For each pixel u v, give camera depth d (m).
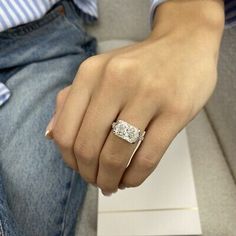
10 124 0.31
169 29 0.20
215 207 0.29
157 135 0.17
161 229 0.28
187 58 0.19
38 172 0.29
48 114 0.32
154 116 0.17
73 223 0.30
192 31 0.20
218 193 0.30
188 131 0.33
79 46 0.38
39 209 0.28
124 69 0.17
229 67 0.26
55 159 0.30
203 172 0.31
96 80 0.17
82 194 0.31
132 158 0.18
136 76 0.17
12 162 0.29
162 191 0.29
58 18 0.36
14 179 0.29
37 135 0.31
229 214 0.29
